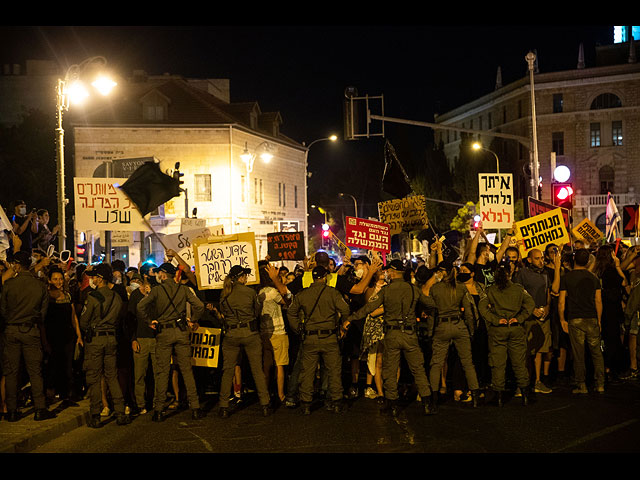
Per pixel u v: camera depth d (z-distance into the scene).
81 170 43.97
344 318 10.73
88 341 9.70
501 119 80.94
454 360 11.12
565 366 13.34
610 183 71.00
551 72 73.19
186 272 11.33
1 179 52.72
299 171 56.09
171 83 47.16
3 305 9.50
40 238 15.53
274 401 11.39
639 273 12.45
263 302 11.29
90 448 8.55
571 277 11.27
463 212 67.62
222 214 44.72
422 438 8.65
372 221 13.95
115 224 12.45
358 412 10.38
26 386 11.25
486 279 12.47
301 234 14.66
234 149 45.19
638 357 12.10
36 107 68.00
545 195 73.25
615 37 77.31
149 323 9.94
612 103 70.62
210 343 10.79
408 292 10.04
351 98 20.78
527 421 9.41
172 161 44.50
